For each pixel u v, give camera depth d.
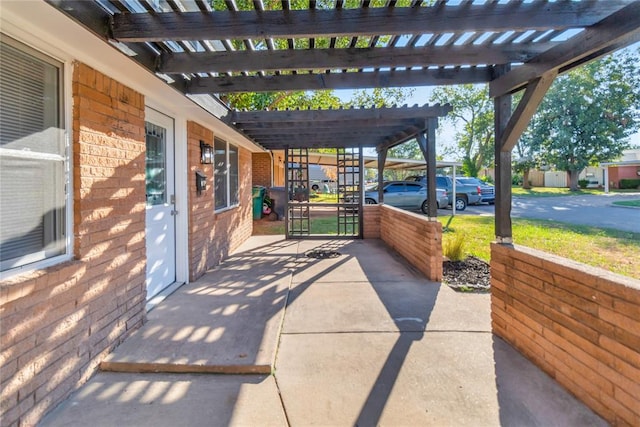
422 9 2.22
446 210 15.15
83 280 2.40
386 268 5.63
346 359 2.76
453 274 5.28
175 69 2.85
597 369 2.07
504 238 3.16
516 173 28.03
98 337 2.59
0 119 1.90
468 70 3.35
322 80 3.51
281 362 2.73
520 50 2.83
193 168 4.78
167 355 2.72
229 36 2.24
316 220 12.66
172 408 2.17
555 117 21.14
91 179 2.51
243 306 3.83
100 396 2.28
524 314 2.78
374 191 14.14
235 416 2.10
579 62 2.28
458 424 2.02
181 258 4.65
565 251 6.19
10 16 1.86
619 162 24.27
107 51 2.36
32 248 2.10
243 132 6.13
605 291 2.01
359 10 2.23
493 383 2.41
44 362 2.05
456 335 3.17
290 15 2.24
